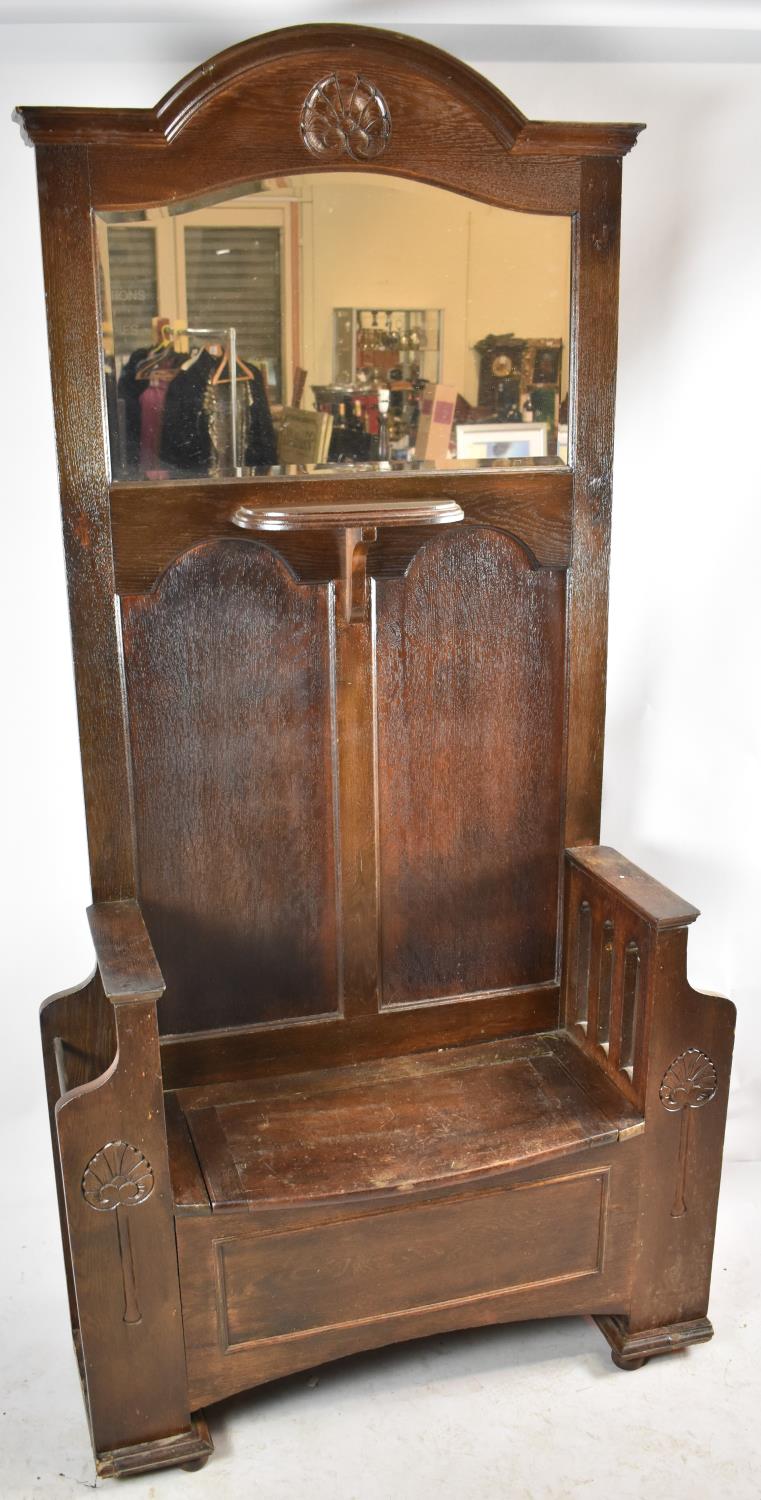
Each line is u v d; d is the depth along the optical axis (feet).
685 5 5.42
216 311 5.24
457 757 6.08
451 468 5.72
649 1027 5.58
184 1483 5.40
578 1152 5.59
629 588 6.89
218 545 5.48
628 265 6.38
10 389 5.95
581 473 5.88
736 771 7.22
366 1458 5.52
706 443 6.70
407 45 5.03
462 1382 5.98
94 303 5.06
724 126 6.24
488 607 5.94
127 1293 5.18
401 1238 5.53
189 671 5.57
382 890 6.13
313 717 5.81
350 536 5.33
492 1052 6.39
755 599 6.95
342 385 5.48
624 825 7.29
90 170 4.93
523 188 5.45
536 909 6.44
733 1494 5.32
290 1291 5.46
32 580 6.24
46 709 6.45
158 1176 5.06
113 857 5.67
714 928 7.47
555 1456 5.52
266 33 4.86
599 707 6.23
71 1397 5.88
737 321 6.53
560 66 6.11
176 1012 5.99
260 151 5.10
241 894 5.92
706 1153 5.88
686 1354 6.15
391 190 5.30
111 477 5.27
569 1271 5.89
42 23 5.42
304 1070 6.21
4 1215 7.04
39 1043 6.90
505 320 5.60
